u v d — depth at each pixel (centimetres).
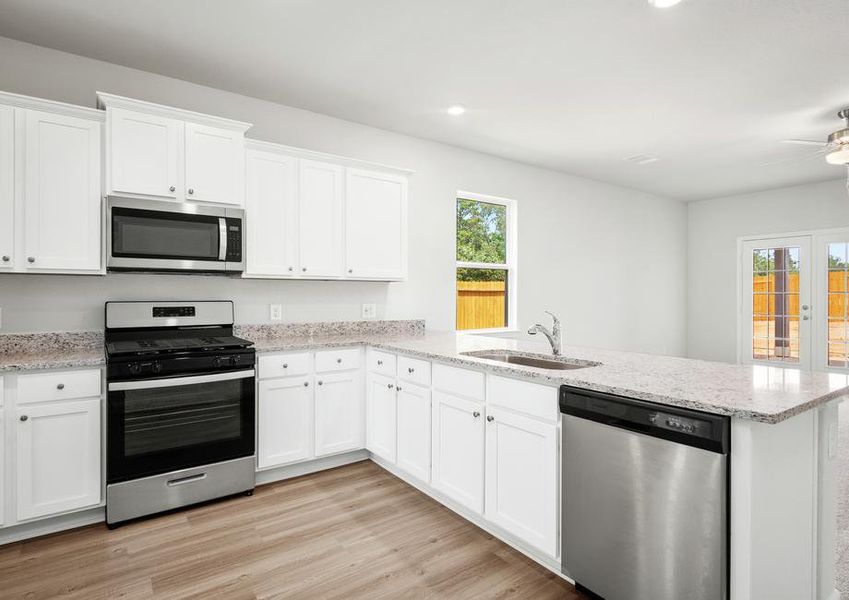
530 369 205
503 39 254
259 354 284
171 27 245
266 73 295
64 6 226
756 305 626
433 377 261
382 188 357
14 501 218
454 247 436
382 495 280
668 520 153
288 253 313
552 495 192
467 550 220
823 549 175
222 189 284
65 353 256
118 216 252
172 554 215
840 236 555
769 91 315
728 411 139
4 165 228
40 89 264
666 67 283
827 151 415
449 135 405
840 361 555
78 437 232
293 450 298
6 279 254
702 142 421
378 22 239
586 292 552
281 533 235
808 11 225
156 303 288
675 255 669
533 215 500
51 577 197
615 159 475
